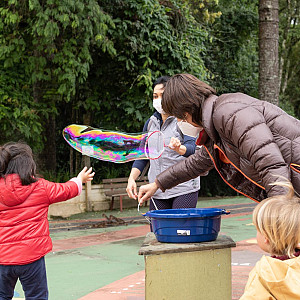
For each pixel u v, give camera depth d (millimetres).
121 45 8469
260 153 1938
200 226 2502
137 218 7965
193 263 2436
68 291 3590
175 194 3342
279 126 2033
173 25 8867
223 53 13273
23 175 2695
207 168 2711
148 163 3607
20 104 7836
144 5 8070
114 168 10672
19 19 7094
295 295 1609
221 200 11008
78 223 7496
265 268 1681
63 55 7566
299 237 1688
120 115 9320
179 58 8586
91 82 9070
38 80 8328
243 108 2049
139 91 8688
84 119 9648
